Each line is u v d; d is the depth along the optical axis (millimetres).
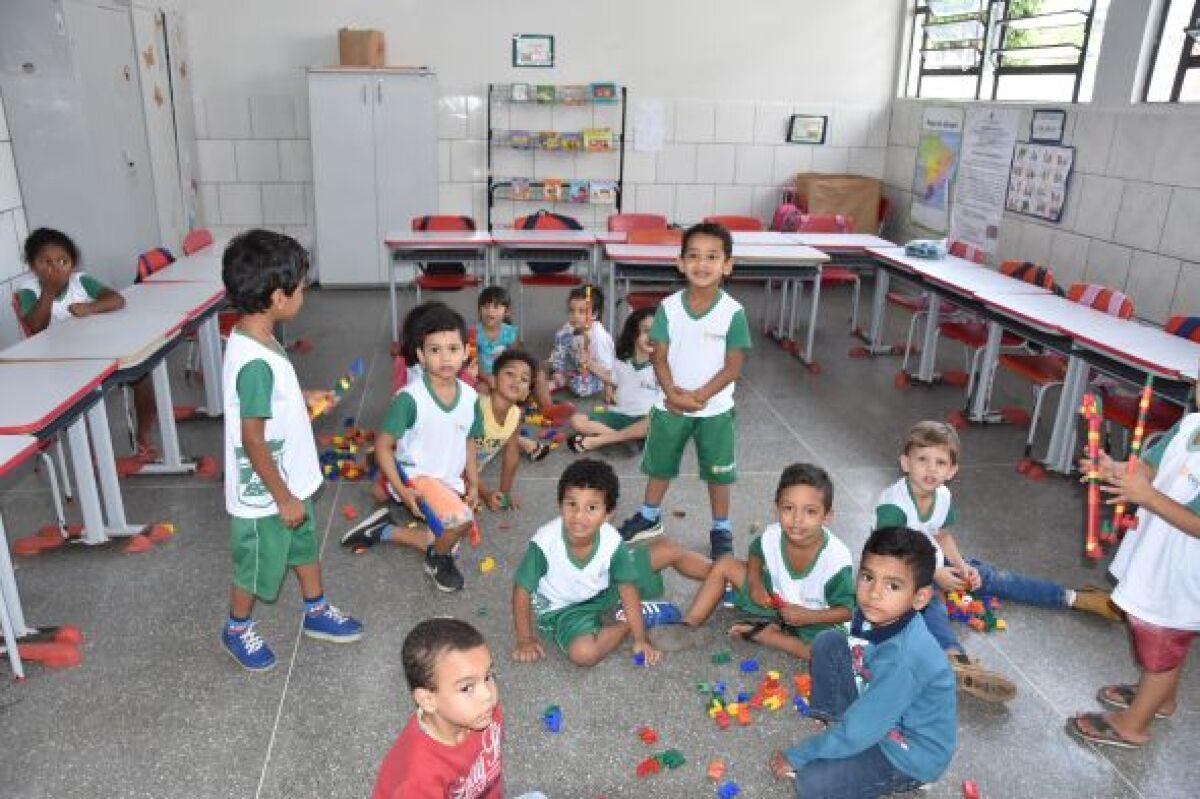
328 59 7391
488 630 2838
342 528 3488
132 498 3707
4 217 4457
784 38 7867
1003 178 6367
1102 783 2262
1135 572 2238
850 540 3482
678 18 7703
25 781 2166
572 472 2506
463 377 4242
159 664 2633
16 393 2717
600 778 2227
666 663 2701
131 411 4090
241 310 2293
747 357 5984
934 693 1945
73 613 2877
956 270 5297
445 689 1487
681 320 3150
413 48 7496
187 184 6957
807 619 2627
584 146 7727
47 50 4625
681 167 8055
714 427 3195
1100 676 2703
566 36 7613
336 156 7184
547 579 2660
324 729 2371
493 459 4199
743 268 5566
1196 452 2104
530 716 2445
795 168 8211
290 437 2430
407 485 3070
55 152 4789
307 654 2697
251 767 2227
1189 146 4668
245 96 7359
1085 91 5719
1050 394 5340
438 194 7660
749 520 3635
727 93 7934
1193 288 4684
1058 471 4148
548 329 6453
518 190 7812
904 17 7887
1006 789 2230
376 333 6219
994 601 3062
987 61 6809
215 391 4566
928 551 1896
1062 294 4676
